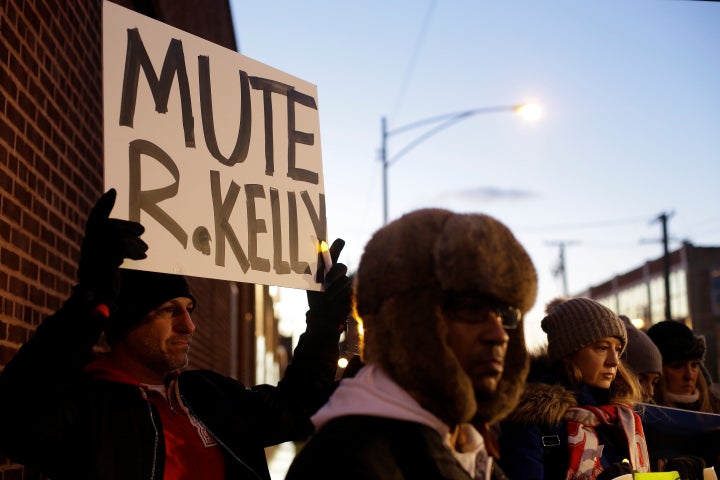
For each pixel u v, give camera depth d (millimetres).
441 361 1770
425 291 1819
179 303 2916
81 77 4449
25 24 3385
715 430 3486
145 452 2725
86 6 4578
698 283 51906
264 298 27203
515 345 1958
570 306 3359
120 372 2822
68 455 2615
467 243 1794
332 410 1835
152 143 2859
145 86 2893
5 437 2455
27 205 3404
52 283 3844
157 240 2775
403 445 1757
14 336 3248
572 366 3342
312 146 3416
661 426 3521
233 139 3127
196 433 2938
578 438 3115
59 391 2439
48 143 3744
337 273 3301
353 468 1693
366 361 1933
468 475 1830
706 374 4758
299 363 3252
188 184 2918
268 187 3186
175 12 7633
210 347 11156
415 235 1855
